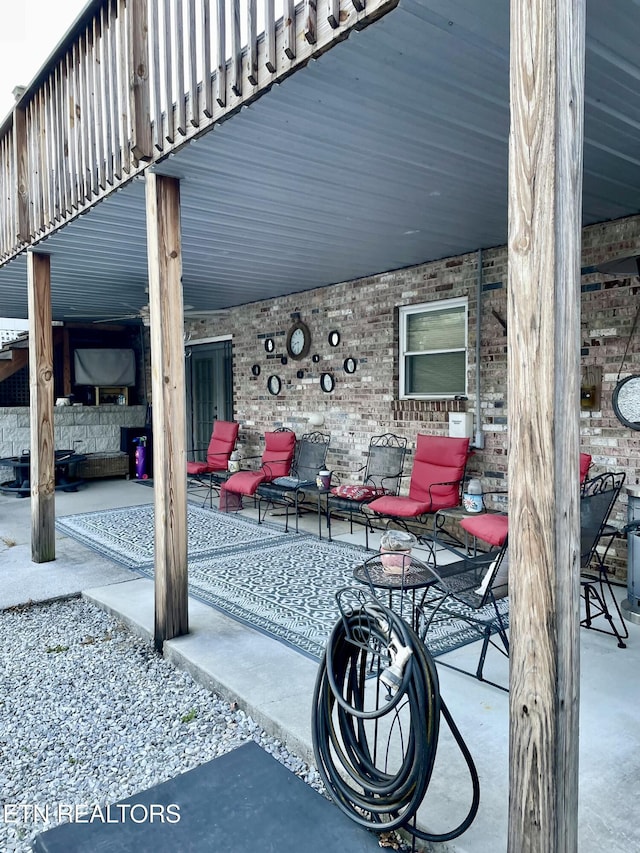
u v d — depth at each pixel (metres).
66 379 9.62
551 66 1.32
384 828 1.77
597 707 2.48
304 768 2.21
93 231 4.28
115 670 3.05
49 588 4.15
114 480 9.38
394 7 1.86
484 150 3.02
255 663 2.93
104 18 3.41
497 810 1.87
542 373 1.36
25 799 2.11
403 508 4.67
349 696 2.00
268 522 6.25
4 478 8.52
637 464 3.98
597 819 1.82
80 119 3.80
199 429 9.30
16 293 6.94
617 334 4.07
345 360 6.36
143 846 1.78
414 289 5.59
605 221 4.15
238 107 2.48
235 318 8.08
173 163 3.08
